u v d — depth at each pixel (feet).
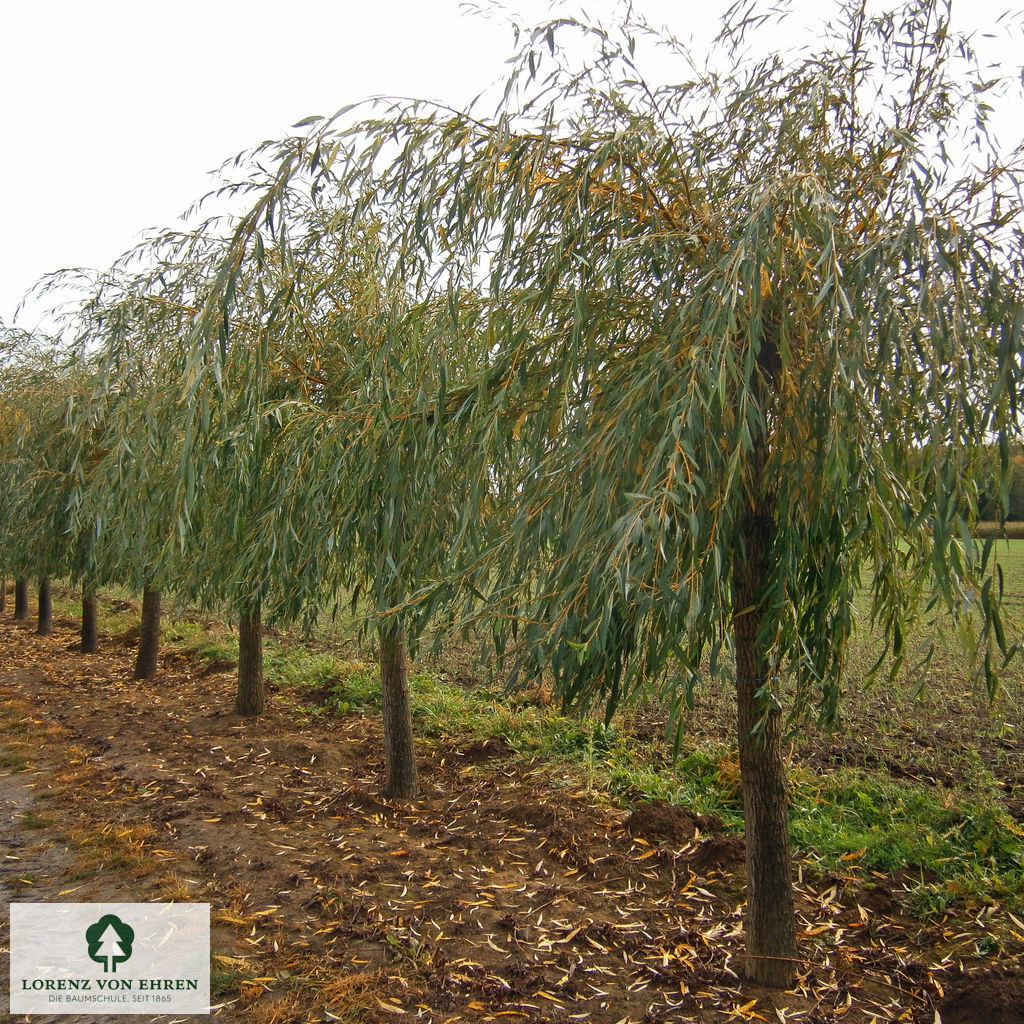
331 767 20.90
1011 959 10.73
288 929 12.11
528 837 15.80
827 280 6.61
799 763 18.20
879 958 11.09
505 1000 10.17
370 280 12.59
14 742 23.56
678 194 8.86
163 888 13.64
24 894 13.70
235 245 9.54
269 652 35.42
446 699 25.44
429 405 11.05
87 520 21.25
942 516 6.59
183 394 9.96
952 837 14.42
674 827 15.38
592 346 8.69
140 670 33.47
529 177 8.64
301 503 12.69
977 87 8.22
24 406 28.19
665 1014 9.79
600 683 7.89
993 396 6.23
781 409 7.87
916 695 8.68
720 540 7.27
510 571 8.69
